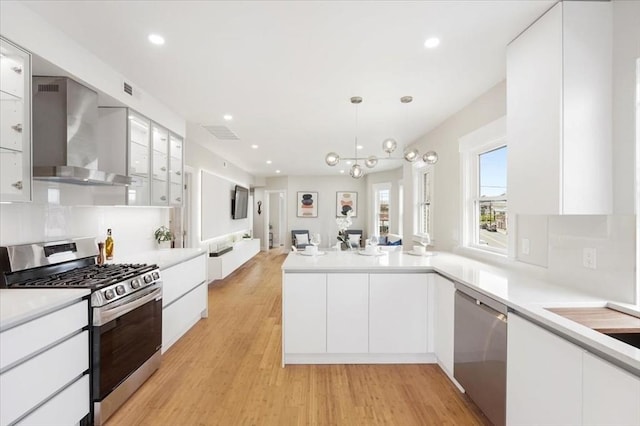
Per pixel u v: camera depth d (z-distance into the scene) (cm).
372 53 236
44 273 222
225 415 210
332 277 275
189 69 263
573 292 192
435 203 433
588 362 122
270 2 178
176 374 261
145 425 199
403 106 350
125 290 216
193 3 179
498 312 185
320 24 200
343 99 331
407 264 282
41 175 200
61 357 168
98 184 268
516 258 260
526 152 202
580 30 175
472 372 211
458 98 326
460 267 272
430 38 215
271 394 234
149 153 320
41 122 221
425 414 211
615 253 174
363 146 569
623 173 171
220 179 674
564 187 175
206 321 390
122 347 215
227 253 604
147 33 210
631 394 106
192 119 405
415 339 276
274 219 1130
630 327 143
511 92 218
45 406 159
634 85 164
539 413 149
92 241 270
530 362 155
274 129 453
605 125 176
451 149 386
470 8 183
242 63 252
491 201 320
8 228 211
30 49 185
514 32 208
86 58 230
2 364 138
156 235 392
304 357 281
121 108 284
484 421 203
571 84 175
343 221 383
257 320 395
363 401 225
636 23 163
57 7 183
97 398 193
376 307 275
